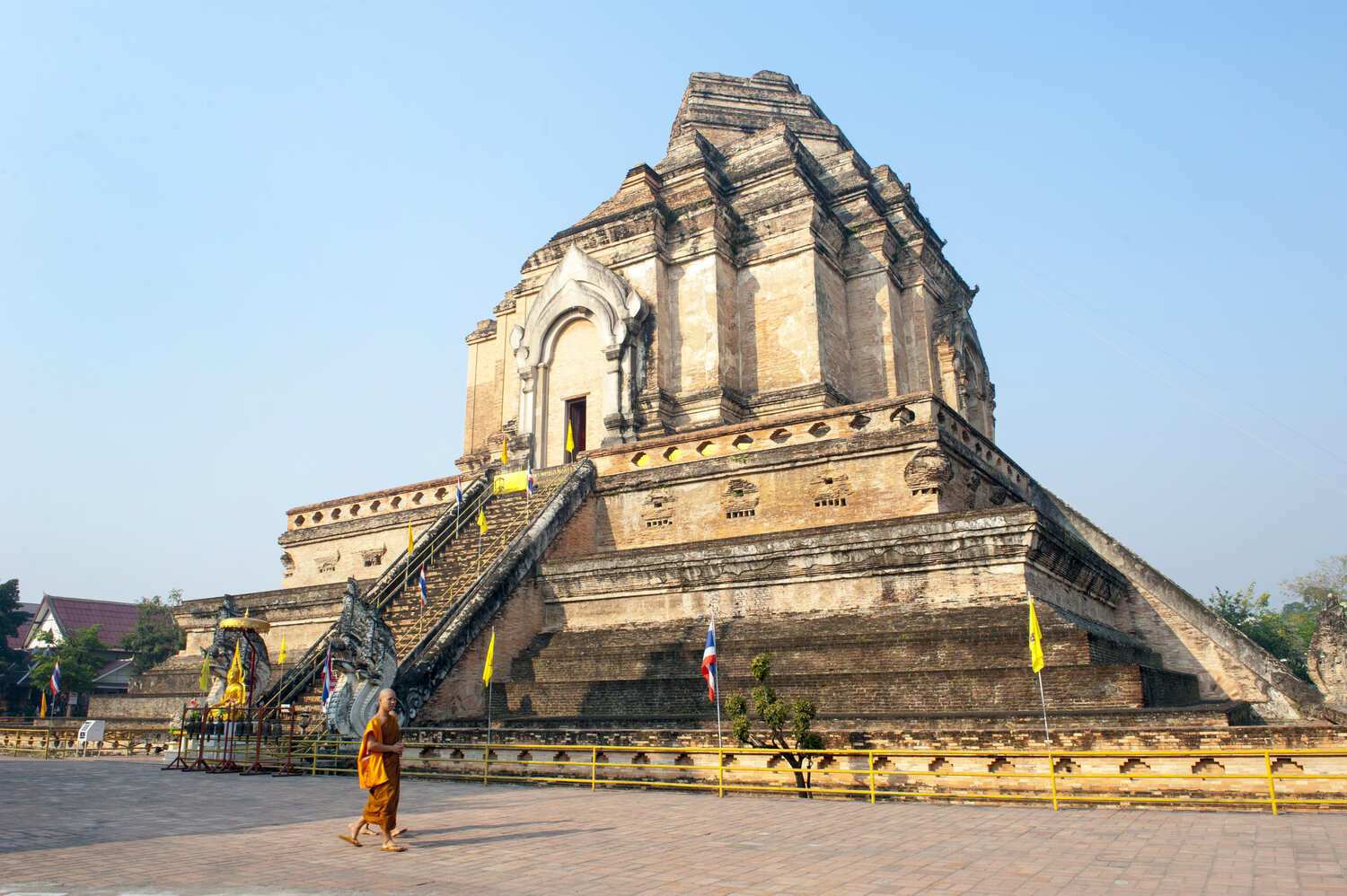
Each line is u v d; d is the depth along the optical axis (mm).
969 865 9148
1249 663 23078
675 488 26344
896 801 14320
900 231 38719
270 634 31500
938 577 20188
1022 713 15414
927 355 36781
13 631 57438
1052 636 17359
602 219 36500
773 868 9164
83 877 8875
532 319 35844
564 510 26281
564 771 17156
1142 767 13344
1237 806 12594
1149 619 24609
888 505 22859
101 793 15828
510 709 21438
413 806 13922
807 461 24125
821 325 33812
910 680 17484
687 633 22328
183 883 8609
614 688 20297
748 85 44688
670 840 10789
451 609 22797
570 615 24359
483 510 28609
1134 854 9578
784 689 18562
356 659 19359
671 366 33969
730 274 34844
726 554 22344
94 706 32719
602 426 33781
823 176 40000
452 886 8500
